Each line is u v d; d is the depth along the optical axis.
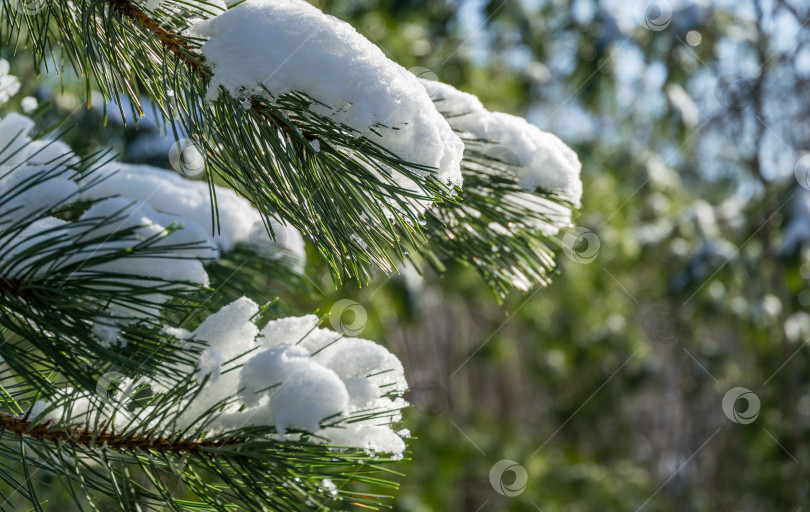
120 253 0.82
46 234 0.82
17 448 0.87
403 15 3.07
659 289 4.43
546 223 1.00
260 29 0.83
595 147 4.28
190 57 0.84
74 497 0.81
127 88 0.88
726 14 3.82
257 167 0.83
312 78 0.82
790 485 4.01
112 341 0.81
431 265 1.04
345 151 0.83
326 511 0.81
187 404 0.81
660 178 4.40
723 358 4.57
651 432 5.55
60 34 0.91
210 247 0.87
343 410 0.80
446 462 3.76
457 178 0.85
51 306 0.81
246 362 0.81
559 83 4.20
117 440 0.82
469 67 3.38
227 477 0.81
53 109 1.31
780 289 3.77
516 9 3.86
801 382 3.90
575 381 5.20
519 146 0.98
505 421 5.32
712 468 4.96
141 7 0.86
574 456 4.77
